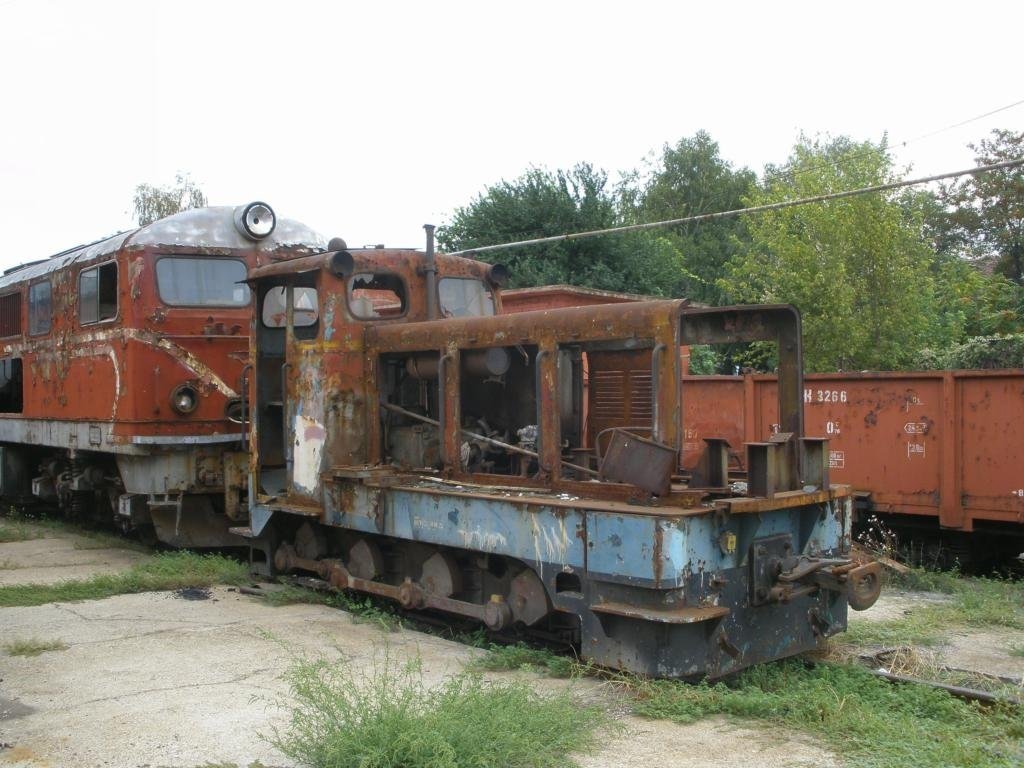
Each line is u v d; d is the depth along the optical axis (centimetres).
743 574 578
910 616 797
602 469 610
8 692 555
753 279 2384
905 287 2144
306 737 452
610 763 446
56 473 1327
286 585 854
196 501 1069
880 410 1088
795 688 562
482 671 586
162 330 1032
